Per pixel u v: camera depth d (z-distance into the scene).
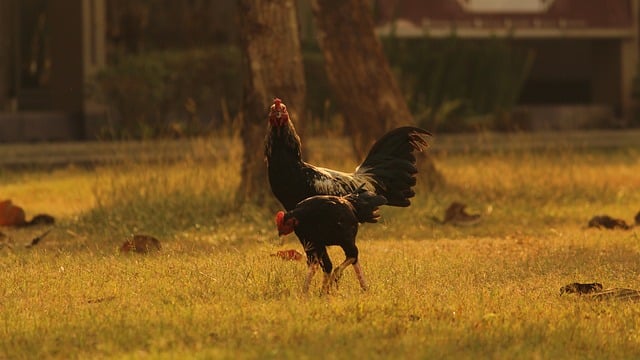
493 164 69.69
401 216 53.28
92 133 108.94
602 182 67.75
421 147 36.91
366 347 24.03
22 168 83.69
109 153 77.38
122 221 51.59
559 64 140.12
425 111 105.56
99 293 32.06
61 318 28.06
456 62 116.12
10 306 30.34
